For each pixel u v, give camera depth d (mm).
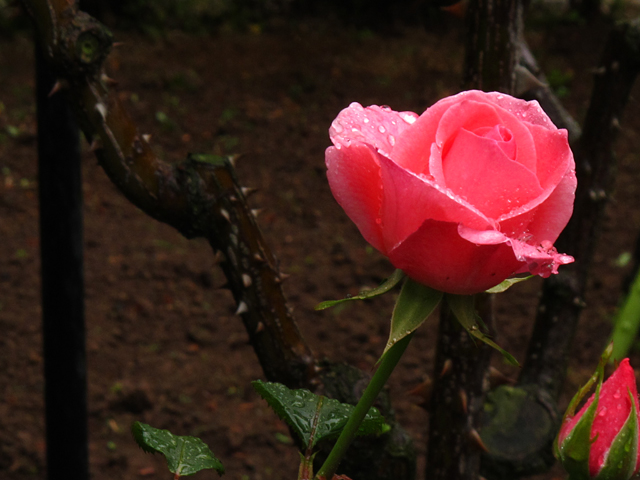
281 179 2510
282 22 3828
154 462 1490
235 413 1643
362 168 434
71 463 895
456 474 652
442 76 3264
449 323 623
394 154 424
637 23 728
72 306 821
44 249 801
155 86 2979
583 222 841
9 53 3188
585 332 1889
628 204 2434
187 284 2039
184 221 595
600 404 442
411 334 428
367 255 2186
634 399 435
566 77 3182
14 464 1433
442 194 407
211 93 2992
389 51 3559
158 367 1751
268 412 1656
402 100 3004
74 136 761
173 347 1827
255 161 2576
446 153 422
